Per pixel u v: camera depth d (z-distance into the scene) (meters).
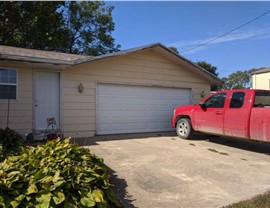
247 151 9.01
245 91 8.78
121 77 12.10
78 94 11.02
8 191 4.05
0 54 8.55
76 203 4.25
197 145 9.84
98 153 8.27
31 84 10.08
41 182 4.29
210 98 10.07
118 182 5.96
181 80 13.91
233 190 5.62
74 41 30.31
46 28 23.89
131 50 11.71
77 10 30.00
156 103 13.17
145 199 5.18
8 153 6.41
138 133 12.46
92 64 11.36
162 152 8.59
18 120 9.80
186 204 4.98
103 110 11.66
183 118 11.21
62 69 10.66
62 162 5.10
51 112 10.48
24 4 22.39
